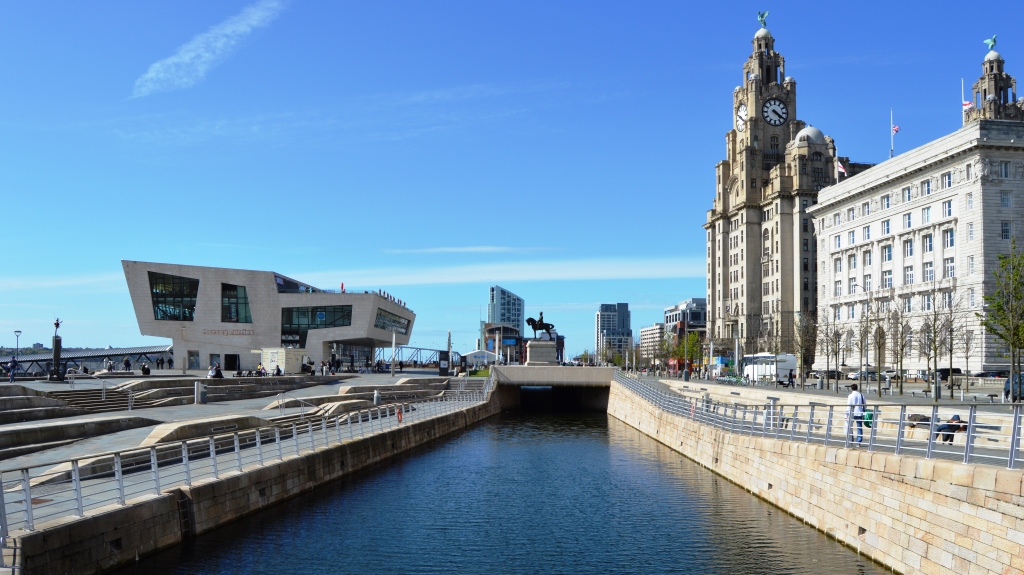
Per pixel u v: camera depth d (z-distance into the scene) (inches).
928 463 809.5
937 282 3927.2
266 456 1373.0
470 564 1033.5
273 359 3651.6
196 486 1021.2
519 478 1716.3
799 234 6240.2
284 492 1320.1
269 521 1198.9
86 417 1770.4
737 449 1584.6
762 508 1325.0
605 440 2519.7
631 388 3201.3
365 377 3853.3
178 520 977.5
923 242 4153.5
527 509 1378.0
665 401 2493.8
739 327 6820.9
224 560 1013.2
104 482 880.9
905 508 855.7
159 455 1221.1
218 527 1070.4
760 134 6953.7
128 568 861.2
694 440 1979.6
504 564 1034.1
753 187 6796.3
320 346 4665.4
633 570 1005.8
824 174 6348.4
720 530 1170.6
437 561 1045.2
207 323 4623.5
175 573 948.0
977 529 717.9
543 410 4156.0
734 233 7047.2
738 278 6924.2
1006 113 6624.0
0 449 1230.9
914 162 4210.1
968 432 776.9
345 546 1098.1
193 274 4598.9
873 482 940.6
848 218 4918.8
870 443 995.3
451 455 2119.8
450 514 1333.7
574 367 3927.2
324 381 3385.8
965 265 3799.2
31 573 698.8
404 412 2551.7
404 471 1808.6
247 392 2664.9
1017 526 661.9
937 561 783.7
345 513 1314.0
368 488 1561.3
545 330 4224.9
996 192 3713.1
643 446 2342.5
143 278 4564.5
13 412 1621.6
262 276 4638.3
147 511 905.5
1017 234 3690.9
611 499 1469.0
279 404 2190.0
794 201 6323.8
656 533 1197.1
